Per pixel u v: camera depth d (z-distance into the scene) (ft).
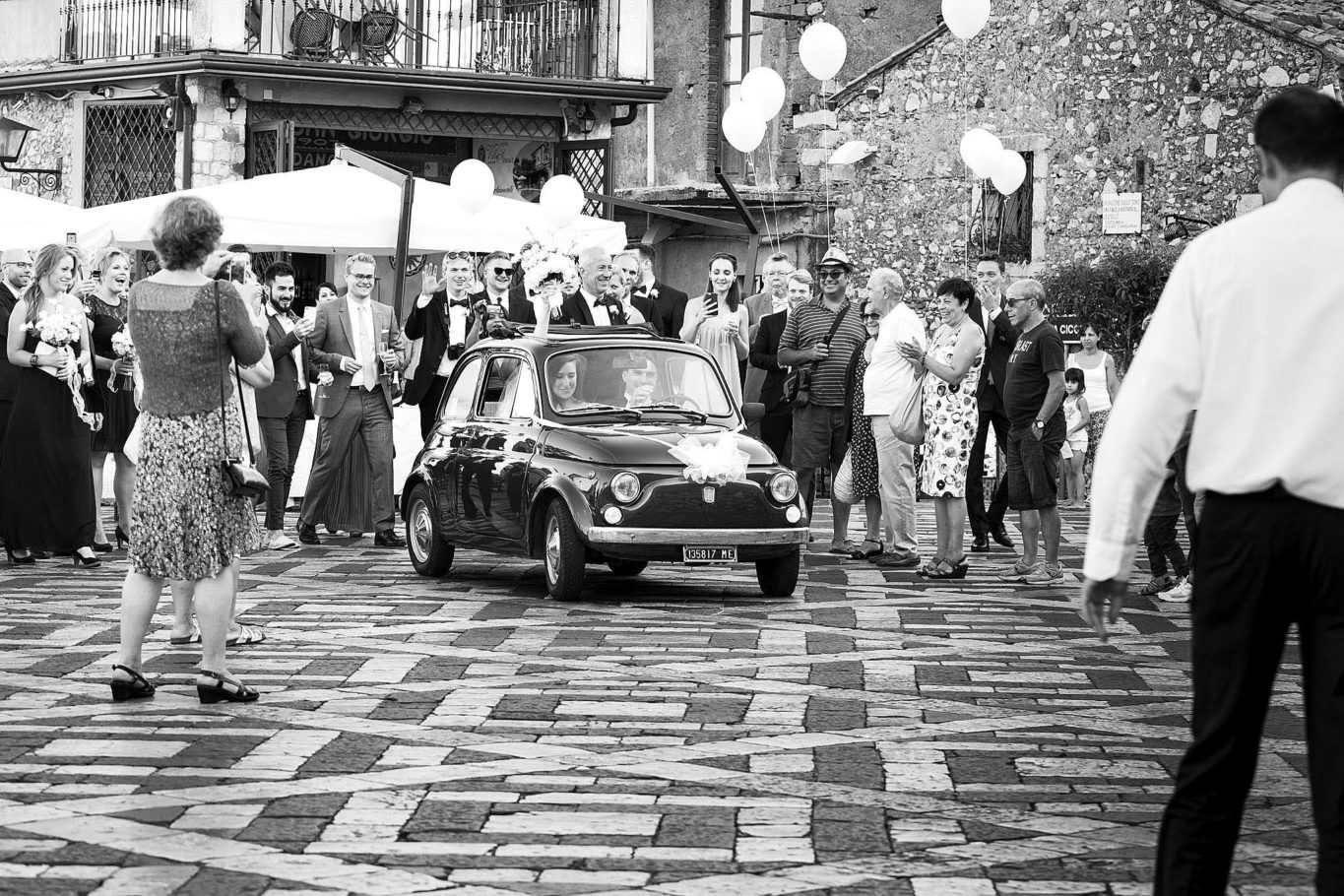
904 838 18.60
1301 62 71.36
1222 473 14.08
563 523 37.37
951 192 84.28
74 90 81.15
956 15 58.85
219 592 25.59
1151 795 20.71
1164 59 75.25
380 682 27.45
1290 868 17.74
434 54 80.43
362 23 77.36
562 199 56.29
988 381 50.11
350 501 49.06
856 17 95.09
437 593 39.04
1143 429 14.32
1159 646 32.40
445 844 18.12
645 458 37.27
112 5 80.12
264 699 25.93
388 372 48.93
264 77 74.69
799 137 95.04
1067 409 68.44
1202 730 14.30
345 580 41.29
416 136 82.33
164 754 22.09
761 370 52.21
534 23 83.92
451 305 51.88
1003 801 20.24
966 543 53.31
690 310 51.57
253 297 38.14
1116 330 74.38
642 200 100.32
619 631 33.35
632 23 83.41
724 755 22.49
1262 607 14.08
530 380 40.14
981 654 31.09
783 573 38.50
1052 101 79.46
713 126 100.32
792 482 38.01
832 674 28.71
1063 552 50.29
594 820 19.13
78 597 36.83
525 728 24.06
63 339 41.63
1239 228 14.29
